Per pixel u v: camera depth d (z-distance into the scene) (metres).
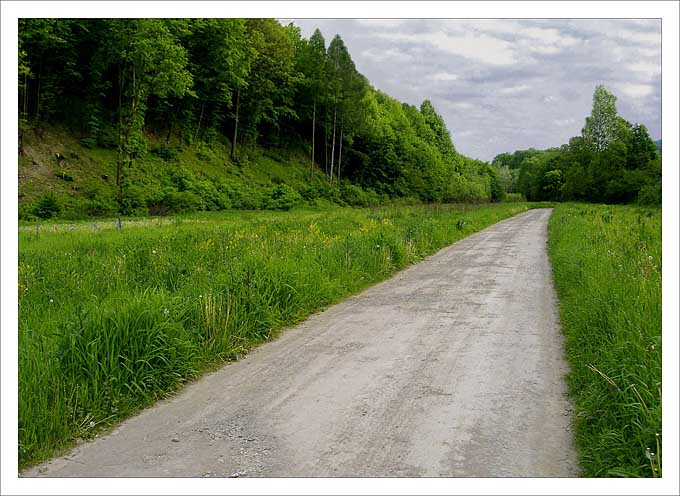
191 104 52.12
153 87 42.56
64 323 5.84
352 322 8.13
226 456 4.05
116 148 42.97
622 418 4.20
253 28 60.62
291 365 6.14
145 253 11.41
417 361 6.20
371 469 3.81
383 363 6.15
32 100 40.00
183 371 5.66
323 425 4.54
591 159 79.75
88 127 42.50
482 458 3.96
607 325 6.33
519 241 21.09
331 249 12.16
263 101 59.53
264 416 4.75
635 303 6.30
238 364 6.21
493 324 7.91
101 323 5.46
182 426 4.59
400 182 71.62
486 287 10.95
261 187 50.62
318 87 65.19
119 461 4.01
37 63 39.88
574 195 80.12
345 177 69.50
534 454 4.02
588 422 4.48
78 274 9.67
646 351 4.75
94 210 32.94
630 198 68.75
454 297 9.96
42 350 5.46
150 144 47.62
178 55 42.31
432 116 112.56
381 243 14.00
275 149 63.94
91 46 44.31
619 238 14.62
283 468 3.85
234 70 53.25
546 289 10.66
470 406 4.89
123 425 4.63
